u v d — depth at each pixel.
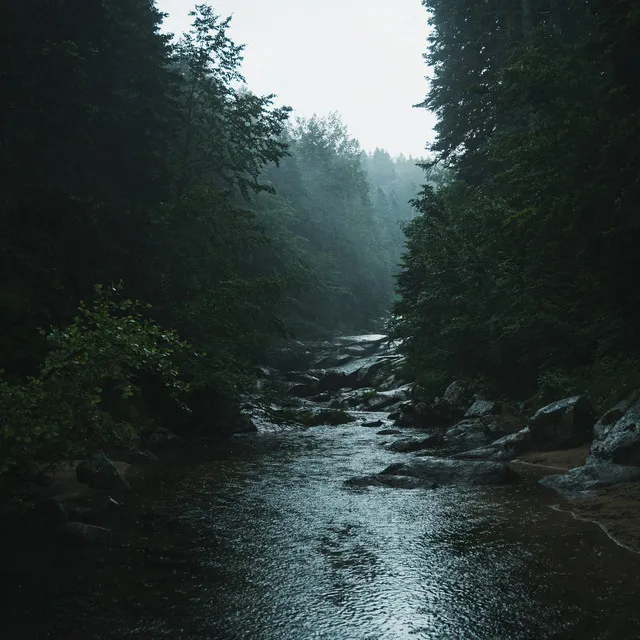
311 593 4.92
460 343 20.42
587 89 14.53
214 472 11.01
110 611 4.58
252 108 23.48
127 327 6.76
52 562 5.76
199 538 6.59
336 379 34.59
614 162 11.95
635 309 13.55
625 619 4.22
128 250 15.95
